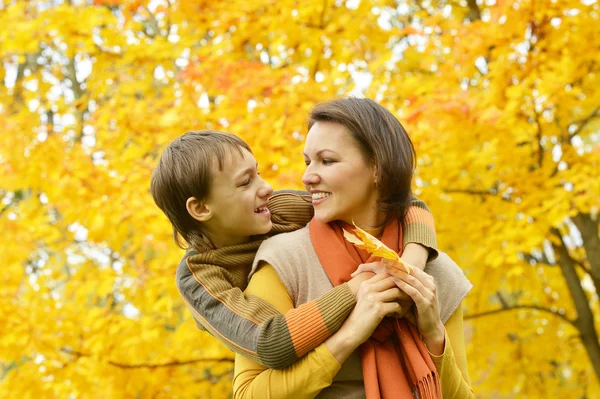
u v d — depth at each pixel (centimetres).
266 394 141
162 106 416
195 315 157
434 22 414
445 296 164
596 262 483
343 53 424
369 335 141
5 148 388
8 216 439
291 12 416
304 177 158
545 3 373
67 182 380
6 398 379
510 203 408
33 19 449
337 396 150
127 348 383
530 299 544
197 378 430
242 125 360
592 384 562
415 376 144
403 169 156
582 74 410
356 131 154
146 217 370
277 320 142
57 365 383
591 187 374
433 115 362
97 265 468
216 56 411
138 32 461
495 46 401
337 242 156
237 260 163
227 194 159
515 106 366
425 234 159
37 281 418
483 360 517
